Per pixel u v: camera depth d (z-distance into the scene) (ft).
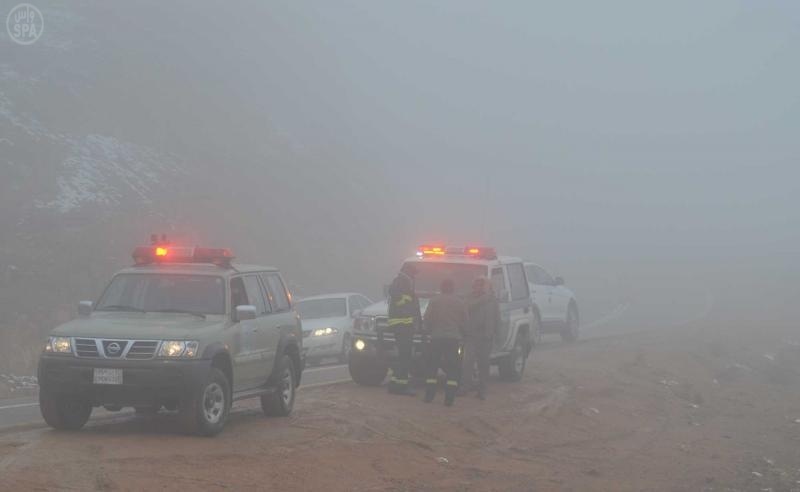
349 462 33.19
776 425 53.62
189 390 32.53
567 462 38.91
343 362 73.72
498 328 49.55
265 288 40.50
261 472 30.12
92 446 31.30
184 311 36.14
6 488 25.54
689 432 48.96
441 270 54.75
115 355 32.37
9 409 44.75
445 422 42.32
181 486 27.48
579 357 71.00
